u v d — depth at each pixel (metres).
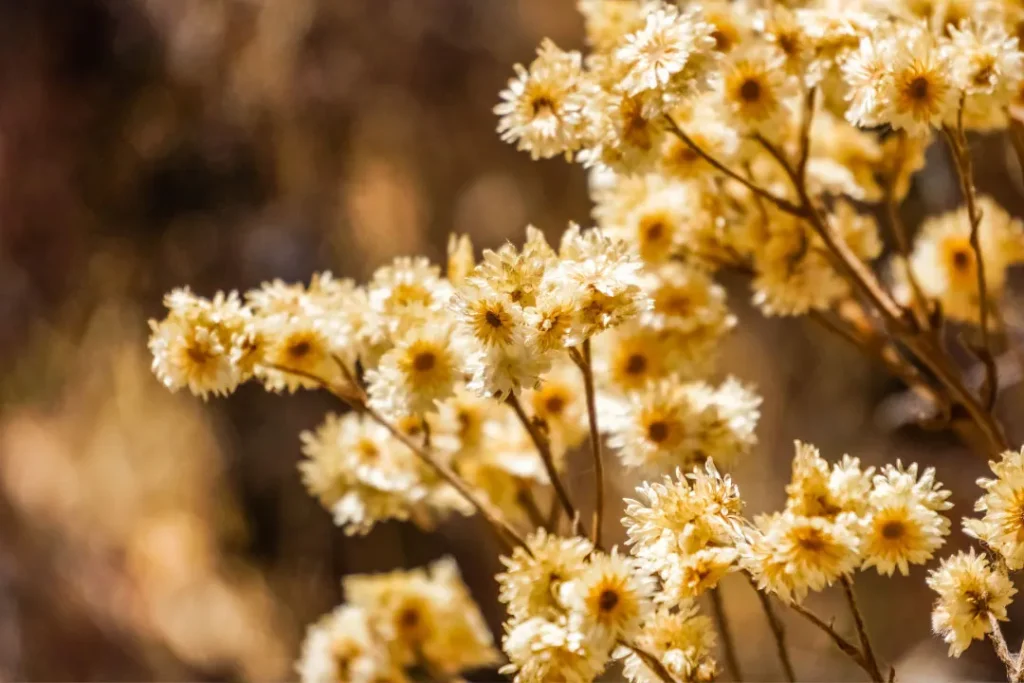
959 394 0.35
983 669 0.62
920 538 0.29
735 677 0.34
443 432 0.35
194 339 0.32
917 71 0.31
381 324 0.32
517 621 0.31
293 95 0.71
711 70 0.31
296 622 0.70
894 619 0.68
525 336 0.30
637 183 0.35
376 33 0.71
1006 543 0.30
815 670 0.65
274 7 0.71
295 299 0.33
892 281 0.41
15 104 0.71
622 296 0.30
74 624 0.66
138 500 0.71
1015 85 0.31
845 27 0.32
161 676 0.66
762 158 0.35
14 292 0.71
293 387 0.33
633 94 0.31
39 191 0.71
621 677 0.34
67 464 0.70
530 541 0.31
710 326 0.34
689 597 0.30
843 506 0.29
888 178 0.36
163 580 0.69
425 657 0.37
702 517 0.30
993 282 0.36
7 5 0.71
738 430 0.33
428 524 0.35
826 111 0.35
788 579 0.29
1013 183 0.53
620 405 0.34
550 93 0.32
